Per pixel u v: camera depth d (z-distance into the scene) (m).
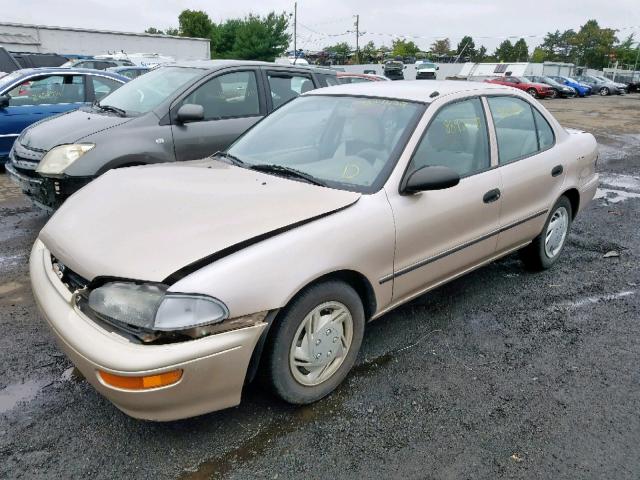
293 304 2.47
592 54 87.88
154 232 2.43
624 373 3.12
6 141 7.43
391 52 83.38
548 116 4.32
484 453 2.45
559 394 2.90
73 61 17.30
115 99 5.77
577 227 5.94
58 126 5.23
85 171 4.68
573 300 4.06
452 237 3.30
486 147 3.62
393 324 3.62
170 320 2.12
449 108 3.40
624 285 4.36
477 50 87.88
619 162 10.20
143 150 4.95
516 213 3.84
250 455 2.40
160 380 2.11
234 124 5.64
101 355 2.13
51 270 2.67
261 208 2.62
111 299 2.21
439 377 3.03
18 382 2.89
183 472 2.30
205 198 2.74
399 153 3.04
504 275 4.50
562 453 2.46
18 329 3.44
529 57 94.06
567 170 4.32
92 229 2.57
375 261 2.79
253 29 56.28
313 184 2.99
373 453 2.43
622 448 2.50
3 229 5.36
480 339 3.46
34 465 2.31
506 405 2.79
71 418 2.61
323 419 2.65
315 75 6.62
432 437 2.54
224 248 2.30
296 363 2.59
